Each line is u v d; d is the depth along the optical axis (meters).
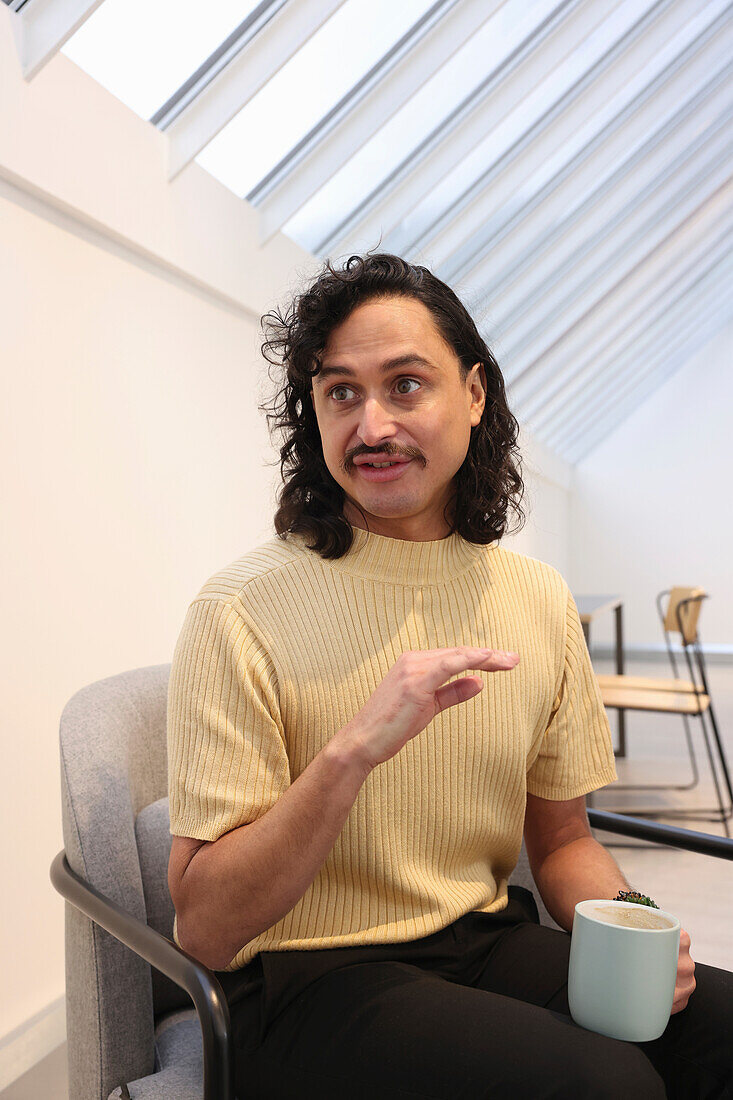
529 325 4.37
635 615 7.62
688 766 4.06
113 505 1.93
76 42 1.83
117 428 1.94
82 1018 0.99
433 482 0.93
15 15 1.56
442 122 2.72
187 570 2.24
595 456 7.69
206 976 0.79
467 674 0.97
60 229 1.75
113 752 1.08
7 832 1.63
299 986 0.89
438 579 0.99
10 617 1.63
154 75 1.99
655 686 3.62
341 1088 0.83
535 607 1.06
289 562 0.97
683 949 0.88
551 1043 0.78
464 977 0.97
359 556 0.97
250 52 1.99
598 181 3.61
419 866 0.97
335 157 2.46
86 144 1.76
